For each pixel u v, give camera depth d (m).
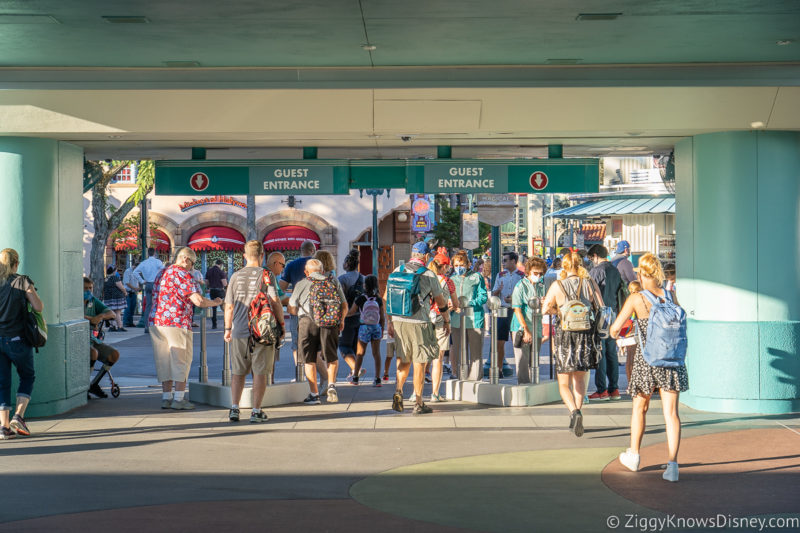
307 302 11.54
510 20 8.11
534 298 11.52
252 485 7.41
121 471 7.92
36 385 10.68
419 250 10.80
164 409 11.31
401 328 10.69
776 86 10.30
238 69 10.42
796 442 8.95
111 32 8.57
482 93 10.48
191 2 7.46
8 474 7.82
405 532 6.04
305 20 8.08
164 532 6.05
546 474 7.71
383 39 8.88
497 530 6.09
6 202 10.74
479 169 12.42
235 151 12.62
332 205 37.28
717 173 10.95
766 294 10.83
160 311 11.30
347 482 7.50
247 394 11.34
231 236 37.06
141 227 30.72
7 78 10.34
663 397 7.49
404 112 10.65
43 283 10.88
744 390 10.67
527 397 11.23
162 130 10.70
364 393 12.59
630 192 40.72
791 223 10.87
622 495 6.97
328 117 10.70
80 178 11.80
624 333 11.52
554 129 10.81
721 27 8.45
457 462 8.20
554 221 65.12
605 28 8.48
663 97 10.45
